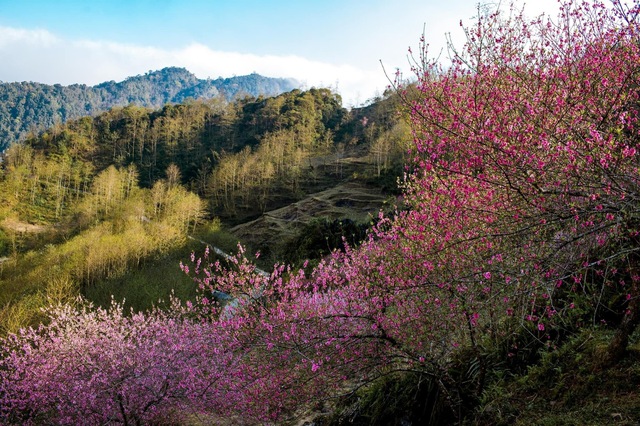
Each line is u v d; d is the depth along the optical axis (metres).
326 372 5.82
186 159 107.44
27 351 11.05
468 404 5.02
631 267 3.80
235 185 76.94
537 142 3.42
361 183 60.38
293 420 7.58
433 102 4.03
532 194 3.41
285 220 53.69
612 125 3.42
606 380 3.94
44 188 83.81
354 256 6.92
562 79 3.84
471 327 4.89
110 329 11.77
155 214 57.91
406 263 5.10
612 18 4.24
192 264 33.69
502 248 3.85
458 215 4.18
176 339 10.64
